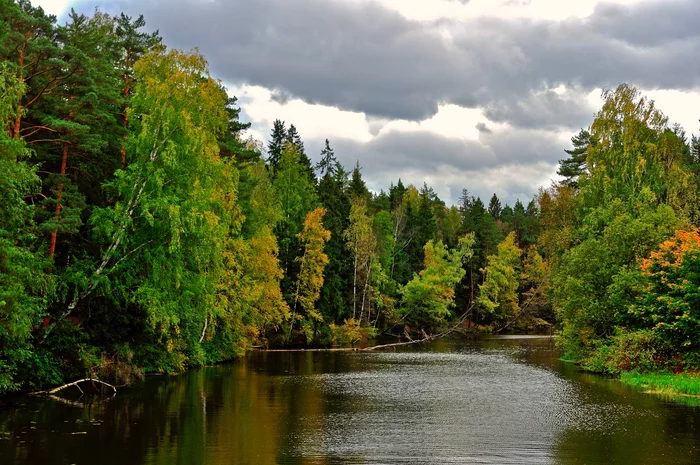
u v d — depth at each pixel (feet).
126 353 96.02
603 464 45.70
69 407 70.85
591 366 118.73
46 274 73.36
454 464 45.62
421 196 387.14
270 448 51.03
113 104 93.04
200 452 49.26
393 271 274.77
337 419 65.98
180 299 100.27
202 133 99.25
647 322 109.60
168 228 91.56
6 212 61.98
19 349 69.15
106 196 97.19
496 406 75.77
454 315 289.33
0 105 61.21
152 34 112.37
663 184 144.97
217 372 116.57
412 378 108.06
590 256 122.42
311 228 199.82
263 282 162.71
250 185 163.73
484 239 312.71
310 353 172.86
